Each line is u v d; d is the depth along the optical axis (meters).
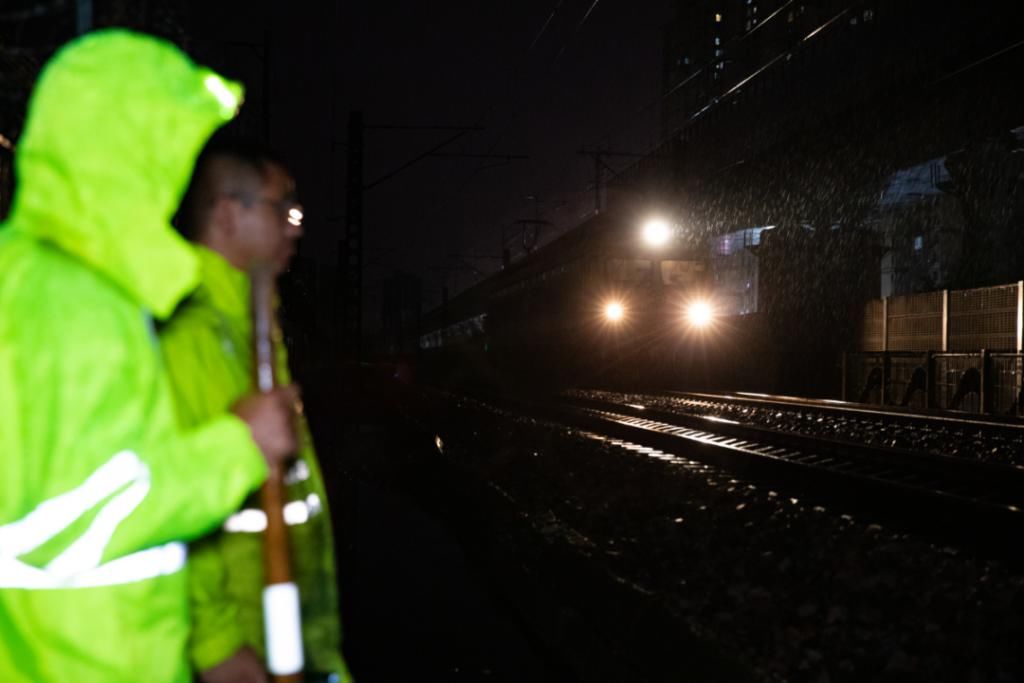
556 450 13.53
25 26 2.04
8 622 1.29
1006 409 18.09
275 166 1.90
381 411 24.47
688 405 21.95
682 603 4.89
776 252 28.19
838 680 4.02
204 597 1.75
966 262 25.67
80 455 1.24
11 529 1.27
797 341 26.97
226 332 1.83
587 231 25.92
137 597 1.32
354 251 28.58
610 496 9.12
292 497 1.90
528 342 30.70
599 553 5.78
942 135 24.78
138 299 1.35
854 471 10.06
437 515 9.86
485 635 5.52
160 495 1.28
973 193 25.19
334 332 31.31
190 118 1.37
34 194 1.33
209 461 1.33
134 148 1.33
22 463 1.26
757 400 22.09
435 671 4.84
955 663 4.23
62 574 1.26
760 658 4.17
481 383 38.25
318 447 13.27
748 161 31.44
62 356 1.25
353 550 7.85
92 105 1.31
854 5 26.41
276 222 1.88
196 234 1.86
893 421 15.91
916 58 24.09
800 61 29.52
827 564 5.88
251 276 1.67
